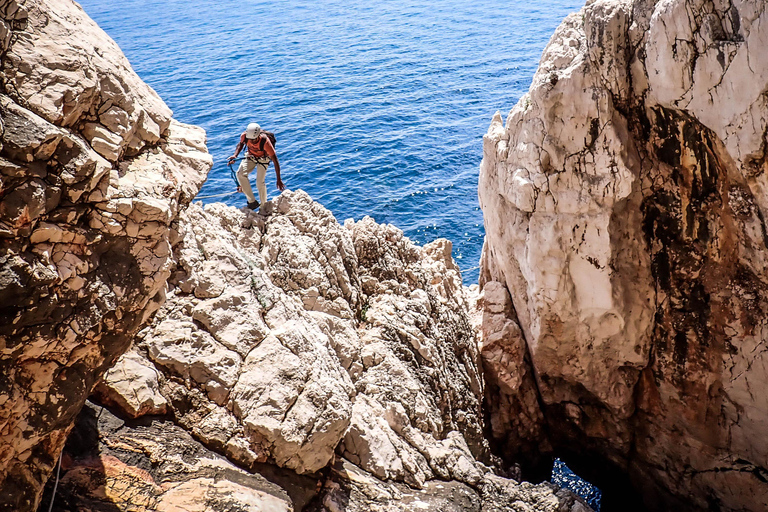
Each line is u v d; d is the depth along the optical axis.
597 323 10.52
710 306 9.96
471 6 88.62
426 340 10.29
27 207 4.13
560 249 10.02
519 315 11.93
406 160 36.16
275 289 8.17
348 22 84.62
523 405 12.34
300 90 52.94
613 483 12.90
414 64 60.62
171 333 6.90
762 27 7.46
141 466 5.86
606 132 9.31
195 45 76.00
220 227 8.77
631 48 8.97
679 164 9.33
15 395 4.35
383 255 11.21
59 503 5.25
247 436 6.55
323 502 6.85
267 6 101.44
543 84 9.43
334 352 8.36
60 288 4.45
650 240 10.12
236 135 42.09
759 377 9.74
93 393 6.24
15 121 4.12
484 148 11.12
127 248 4.99
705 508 11.20
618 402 11.38
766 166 8.08
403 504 7.36
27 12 4.51
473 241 27.81
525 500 8.66
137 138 5.45
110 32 86.69
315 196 32.06
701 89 8.19
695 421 10.78
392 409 8.66
